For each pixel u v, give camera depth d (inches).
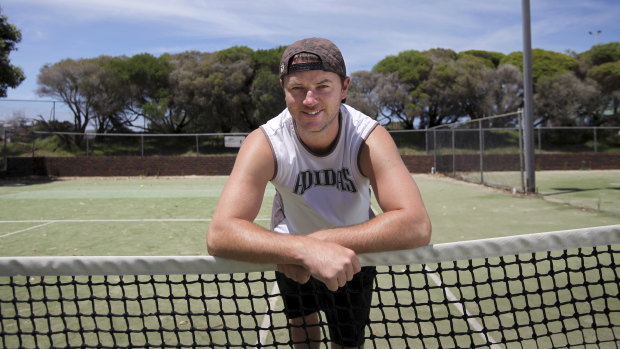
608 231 61.9
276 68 1363.2
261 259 55.0
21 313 136.2
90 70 1210.0
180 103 1307.8
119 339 115.8
